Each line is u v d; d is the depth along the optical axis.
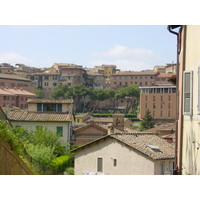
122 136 33.28
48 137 47.25
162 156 30.64
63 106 63.28
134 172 31.11
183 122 14.96
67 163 44.25
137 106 188.75
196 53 12.92
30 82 189.00
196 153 12.84
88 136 67.94
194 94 13.10
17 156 17.75
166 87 155.88
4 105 148.38
